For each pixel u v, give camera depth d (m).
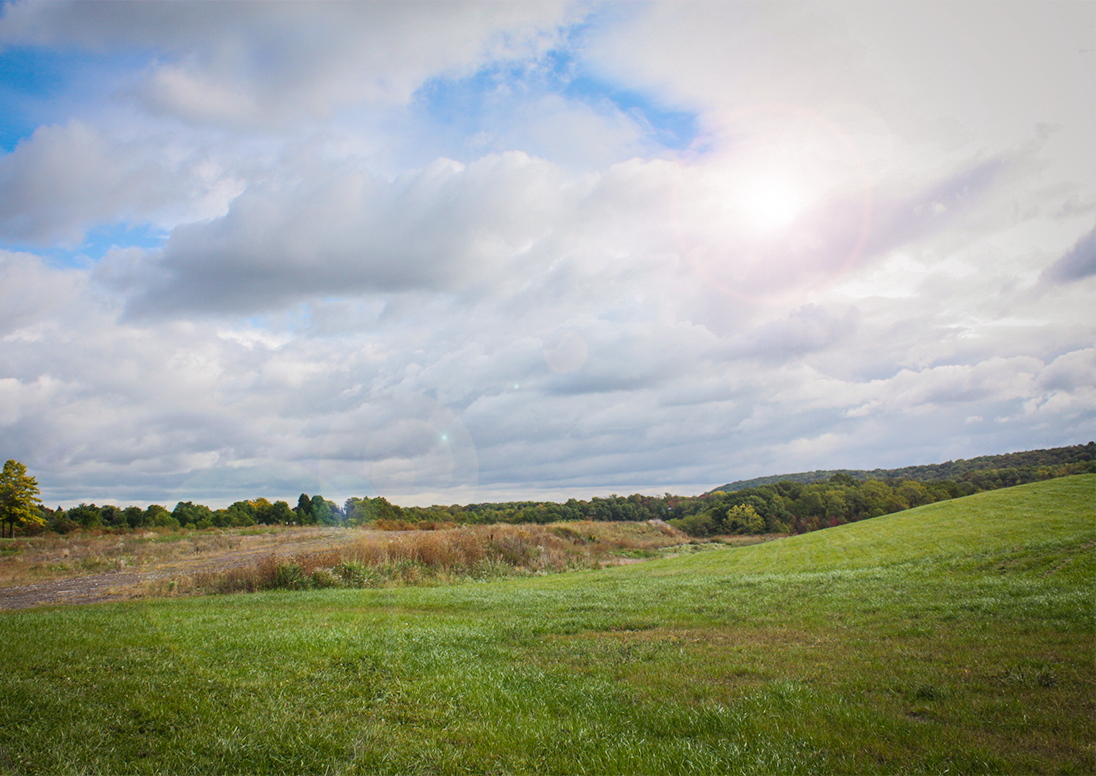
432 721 6.49
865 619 12.02
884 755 5.18
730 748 5.41
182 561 34.75
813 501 93.44
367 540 31.98
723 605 14.76
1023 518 29.84
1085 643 8.69
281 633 11.15
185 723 6.32
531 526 54.38
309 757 5.47
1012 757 5.00
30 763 5.22
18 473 55.81
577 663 9.16
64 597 22.27
